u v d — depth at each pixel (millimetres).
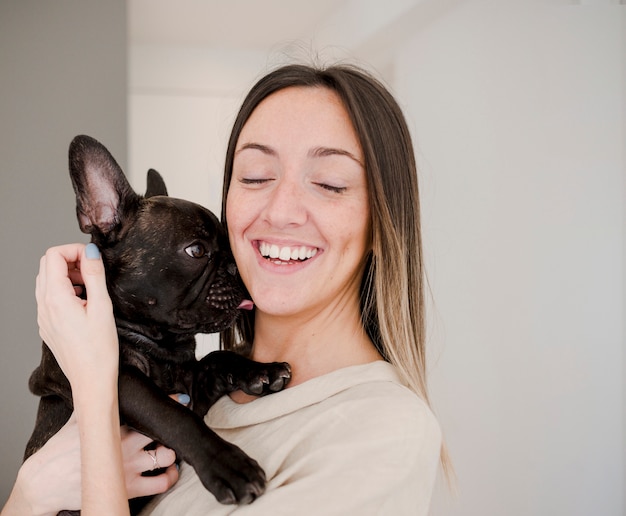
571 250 3734
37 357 4656
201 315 1748
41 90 4738
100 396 1381
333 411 1369
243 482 1295
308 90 1533
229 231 1605
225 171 1759
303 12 5340
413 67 4949
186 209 1781
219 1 5066
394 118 1591
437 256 4645
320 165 1491
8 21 4715
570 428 3740
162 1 5043
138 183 5867
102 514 1316
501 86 4141
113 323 1443
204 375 1724
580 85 3713
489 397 4203
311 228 1481
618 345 3562
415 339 1612
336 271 1510
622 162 3547
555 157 3830
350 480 1260
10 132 4699
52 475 1478
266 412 1451
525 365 3955
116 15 4844
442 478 1982
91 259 1492
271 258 1530
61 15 4773
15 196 4688
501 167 4148
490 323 4203
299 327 1612
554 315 3844
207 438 1400
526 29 3982
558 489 3783
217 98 5977
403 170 1593
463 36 4441
